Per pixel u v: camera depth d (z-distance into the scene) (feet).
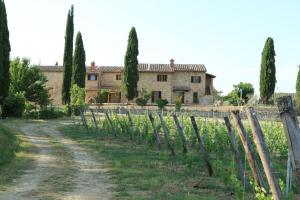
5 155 54.03
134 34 191.93
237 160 38.01
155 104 198.18
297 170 13.67
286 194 29.17
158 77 215.51
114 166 48.73
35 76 155.74
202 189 36.60
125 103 196.95
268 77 187.83
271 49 187.93
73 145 71.41
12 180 39.63
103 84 220.02
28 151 61.36
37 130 98.94
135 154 59.82
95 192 35.27
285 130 13.91
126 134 88.12
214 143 62.28
